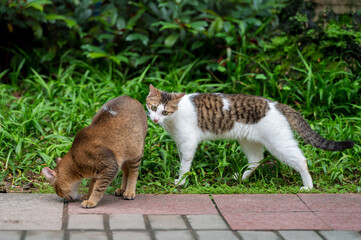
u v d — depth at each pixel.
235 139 4.54
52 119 5.48
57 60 7.38
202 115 4.42
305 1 6.68
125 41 7.46
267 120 4.29
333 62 6.34
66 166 3.58
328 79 5.93
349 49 6.38
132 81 6.21
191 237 3.03
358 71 6.33
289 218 3.42
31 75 6.91
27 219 3.23
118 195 3.98
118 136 3.60
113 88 6.11
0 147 4.70
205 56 7.32
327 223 3.33
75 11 7.20
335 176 4.48
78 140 3.57
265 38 7.04
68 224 3.19
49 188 4.07
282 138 4.27
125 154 3.66
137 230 3.12
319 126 5.39
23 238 2.91
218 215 3.47
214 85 6.23
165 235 3.05
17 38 7.45
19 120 5.24
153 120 4.36
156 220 3.32
